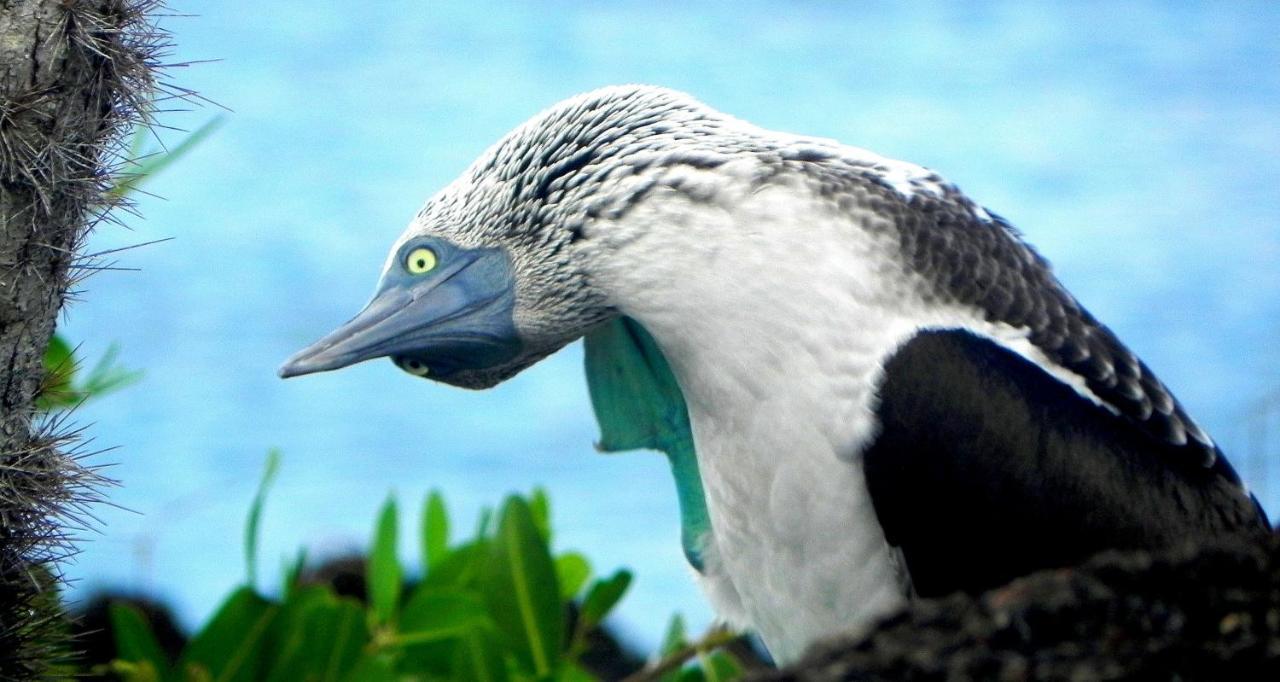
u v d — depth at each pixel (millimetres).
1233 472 7469
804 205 6844
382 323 7316
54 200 5934
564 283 7195
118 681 11594
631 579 9703
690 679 9766
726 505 7250
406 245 7441
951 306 6934
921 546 6969
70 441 6285
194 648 9219
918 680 4336
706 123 7156
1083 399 7023
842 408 6766
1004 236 7336
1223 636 4469
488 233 7297
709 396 7016
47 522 6188
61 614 6734
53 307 6109
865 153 7344
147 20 6246
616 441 8398
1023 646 4402
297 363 7270
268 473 12117
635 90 7184
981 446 6730
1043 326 7086
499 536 9219
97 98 6012
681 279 6863
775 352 6789
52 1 5785
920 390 6691
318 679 9188
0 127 5727
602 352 8148
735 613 8273
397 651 9625
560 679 9242
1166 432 7160
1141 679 4379
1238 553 4566
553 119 7203
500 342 7391
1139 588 4508
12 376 5992
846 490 6902
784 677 4438
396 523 9992
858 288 6762
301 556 10250
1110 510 6836
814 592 7195
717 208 6848
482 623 9164
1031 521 6840
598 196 7004
